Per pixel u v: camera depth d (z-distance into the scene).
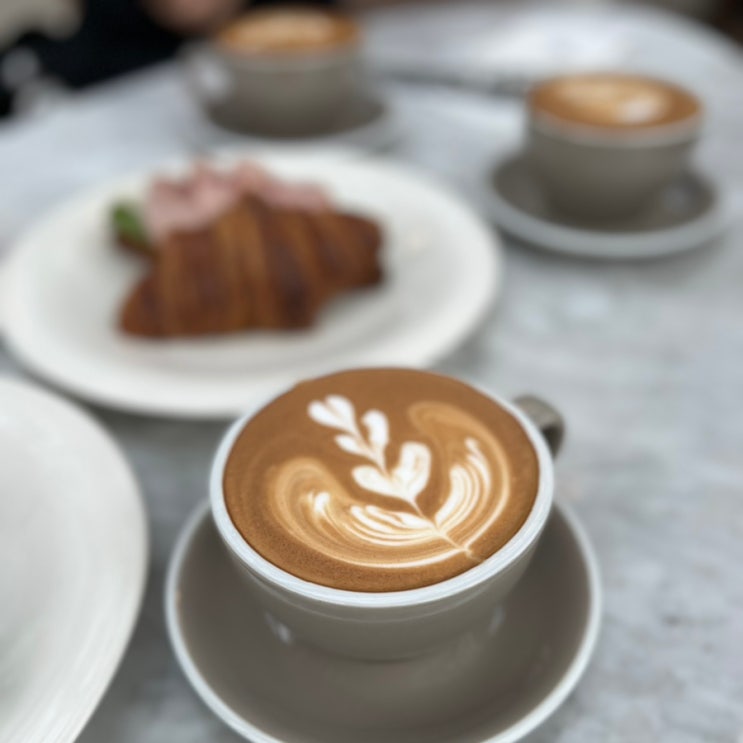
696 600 0.45
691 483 0.49
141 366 0.56
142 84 0.92
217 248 0.59
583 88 0.67
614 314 0.59
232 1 1.37
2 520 0.44
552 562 0.43
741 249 0.65
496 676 0.41
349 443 0.41
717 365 0.56
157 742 0.42
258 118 0.79
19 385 0.49
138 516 0.44
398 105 0.85
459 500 0.40
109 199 0.67
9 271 0.60
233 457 0.41
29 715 0.38
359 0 1.72
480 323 0.59
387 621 0.36
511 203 0.68
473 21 1.01
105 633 0.40
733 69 0.90
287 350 0.57
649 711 0.42
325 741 0.39
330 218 0.61
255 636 0.42
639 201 0.64
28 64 1.11
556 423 0.43
